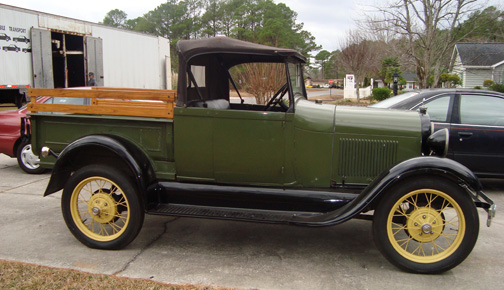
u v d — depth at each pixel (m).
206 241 3.83
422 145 3.44
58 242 3.74
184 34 63.62
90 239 3.58
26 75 10.43
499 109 5.53
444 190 3.02
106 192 3.74
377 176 3.21
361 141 3.43
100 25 12.56
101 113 3.62
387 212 3.11
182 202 3.68
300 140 3.44
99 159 3.74
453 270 3.23
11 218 4.42
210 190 3.57
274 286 2.94
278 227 4.24
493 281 3.05
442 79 27.73
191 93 3.62
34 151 3.85
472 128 5.43
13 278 2.92
